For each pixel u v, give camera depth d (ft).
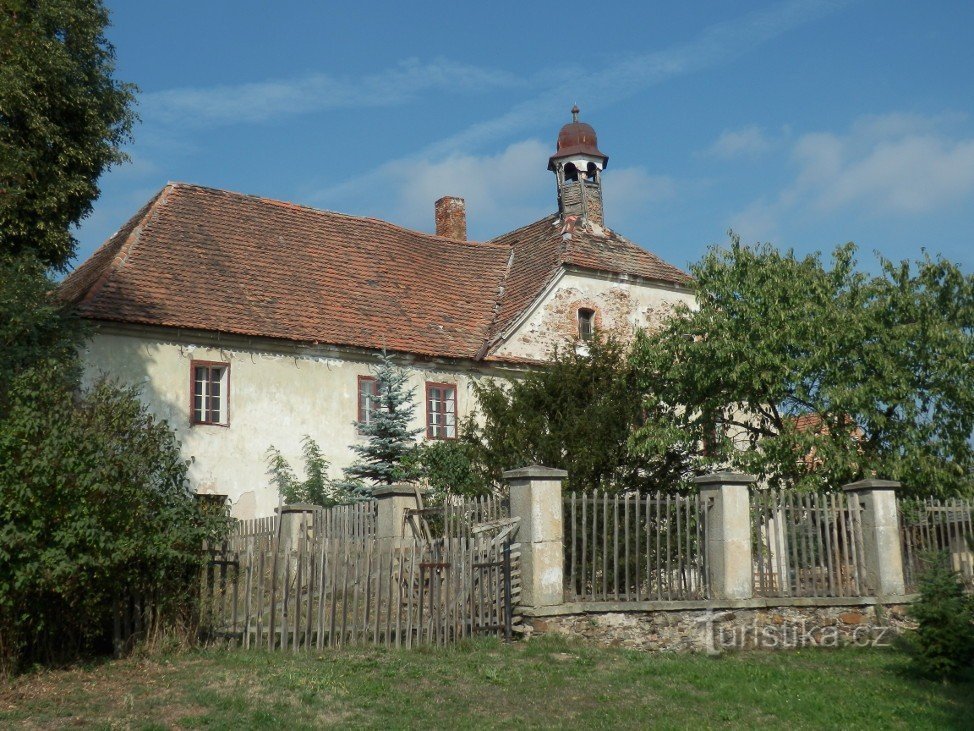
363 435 75.10
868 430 63.62
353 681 36.91
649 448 60.49
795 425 65.10
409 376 81.97
